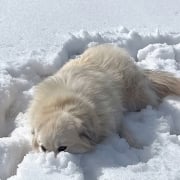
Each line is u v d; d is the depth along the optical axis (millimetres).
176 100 1506
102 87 1328
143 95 1467
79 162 1137
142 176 1074
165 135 1259
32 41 1792
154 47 1811
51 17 2008
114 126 1302
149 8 2150
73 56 1762
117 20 2029
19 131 1310
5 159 1157
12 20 1947
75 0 2215
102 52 1490
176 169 1107
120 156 1168
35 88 1389
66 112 1174
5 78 1501
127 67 1456
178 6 2178
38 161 1120
